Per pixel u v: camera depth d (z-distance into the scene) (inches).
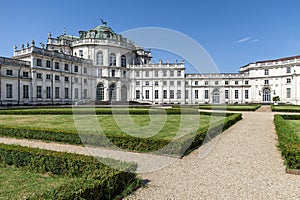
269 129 641.6
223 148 414.9
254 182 259.3
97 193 198.5
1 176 268.4
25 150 299.0
